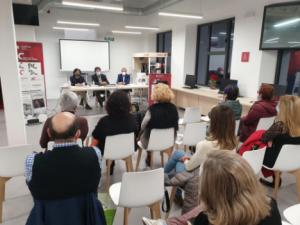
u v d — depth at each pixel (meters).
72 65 10.08
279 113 2.54
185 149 3.68
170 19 8.35
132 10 8.81
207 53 7.96
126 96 2.84
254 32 5.56
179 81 8.73
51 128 1.37
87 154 1.39
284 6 4.80
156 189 1.90
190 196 1.86
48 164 1.31
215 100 6.29
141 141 3.31
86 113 7.33
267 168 2.66
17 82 3.85
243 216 0.80
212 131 1.83
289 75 5.23
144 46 11.18
